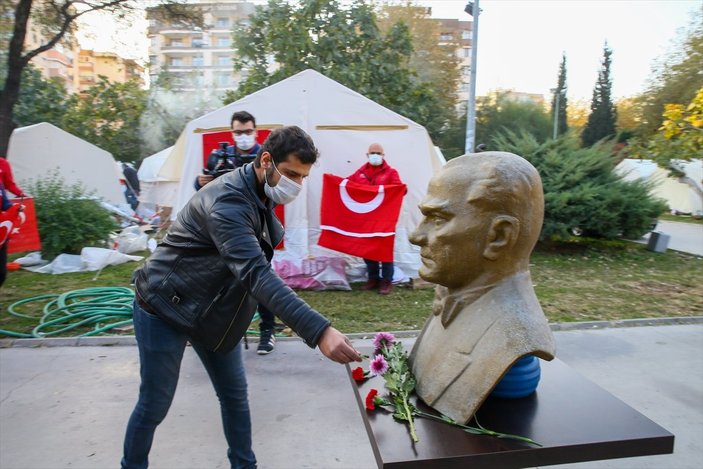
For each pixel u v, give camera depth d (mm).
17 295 5895
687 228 13992
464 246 1507
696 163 16016
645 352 4148
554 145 9711
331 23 13195
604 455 1360
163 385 1964
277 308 1578
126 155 23125
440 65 27656
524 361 1581
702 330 4695
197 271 1862
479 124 27828
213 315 1880
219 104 24469
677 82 18453
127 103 21547
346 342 1518
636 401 3291
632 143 11242
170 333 1946
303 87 6031
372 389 1613
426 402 1540
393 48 13805
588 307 5461
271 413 3082
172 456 2629
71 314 4809
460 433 1397
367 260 5996
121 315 4871
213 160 4242
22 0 8719
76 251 8172
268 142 1868
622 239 10297
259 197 1924
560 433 1389
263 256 1712
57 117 18875
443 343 1576
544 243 9617
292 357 3961
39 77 18125
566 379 1750
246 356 3979
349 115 6082
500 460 1312
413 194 6199
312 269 6035
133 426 1977
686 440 2822
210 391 3369
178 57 48250
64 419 3010
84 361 3885
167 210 12242
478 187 1481
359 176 5836
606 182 9375
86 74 53312
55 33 10766
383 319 4922
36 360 3900
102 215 8516
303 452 2668
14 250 6719
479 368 1416
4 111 8828
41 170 11023
